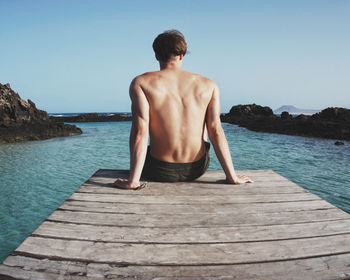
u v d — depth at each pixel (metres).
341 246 1.38
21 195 5.25
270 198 2.04
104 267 1.17
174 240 1.41
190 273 1.14
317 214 1.77
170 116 2.08
